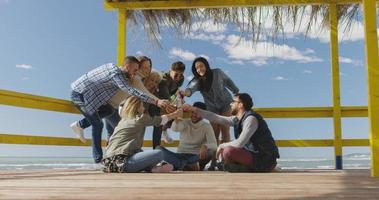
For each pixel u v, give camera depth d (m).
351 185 2.93
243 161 4.61
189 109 5.21
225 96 6.11
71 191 2.61
